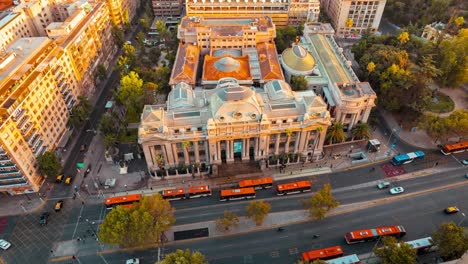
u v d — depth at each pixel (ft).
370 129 546.26
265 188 454.40
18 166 418.92
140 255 382.63
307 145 490.08
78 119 535.19
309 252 362.53
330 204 390.01
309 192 449.48
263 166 482.69
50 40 520.83
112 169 492.54
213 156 477.36
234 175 475.72
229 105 436.76
